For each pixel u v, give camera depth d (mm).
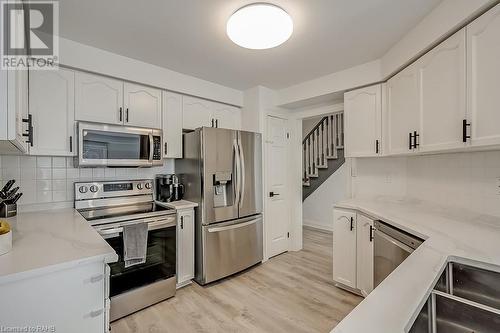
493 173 1598
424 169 2191
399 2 1507
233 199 2711
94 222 1845
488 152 1628
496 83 1185
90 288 1046
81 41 1967
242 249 2764
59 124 1939
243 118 3275
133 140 2242
